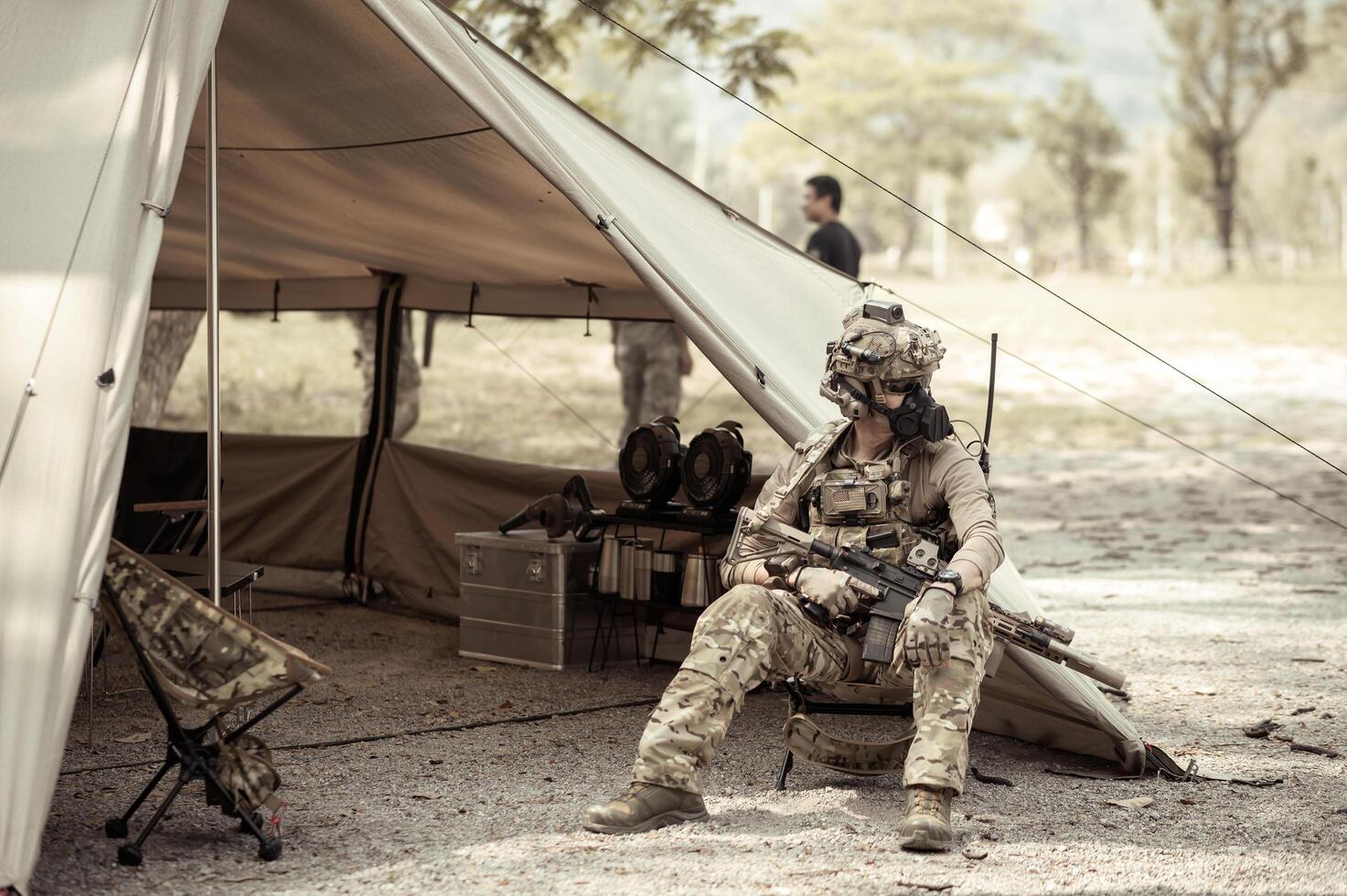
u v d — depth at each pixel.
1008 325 34.66
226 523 8.70
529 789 4.54
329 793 4.47
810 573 4.21
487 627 6.74
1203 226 60.56
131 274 3.65
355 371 19.69
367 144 5.77
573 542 6.56
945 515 4.34
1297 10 55.88
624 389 10.06
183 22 3.91
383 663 6.65
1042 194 72.50
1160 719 5.66
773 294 5.27
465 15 12.20
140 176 3.73
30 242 3.63
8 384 3.49
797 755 4.52
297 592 8.51
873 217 66.25
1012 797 4.54
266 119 5.79
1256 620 7.88
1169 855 3.95
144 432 7.48
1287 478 15.75
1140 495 14.50
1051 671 4.77
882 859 3.85
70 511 3.40
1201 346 31.39
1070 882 3.69
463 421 19.55
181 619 3.71
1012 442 20.09
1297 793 4.62
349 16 4.76
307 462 8.48
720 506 6.08
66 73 3.88
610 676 6.45
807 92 64.62
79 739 5.12
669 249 4.98
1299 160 59.91
